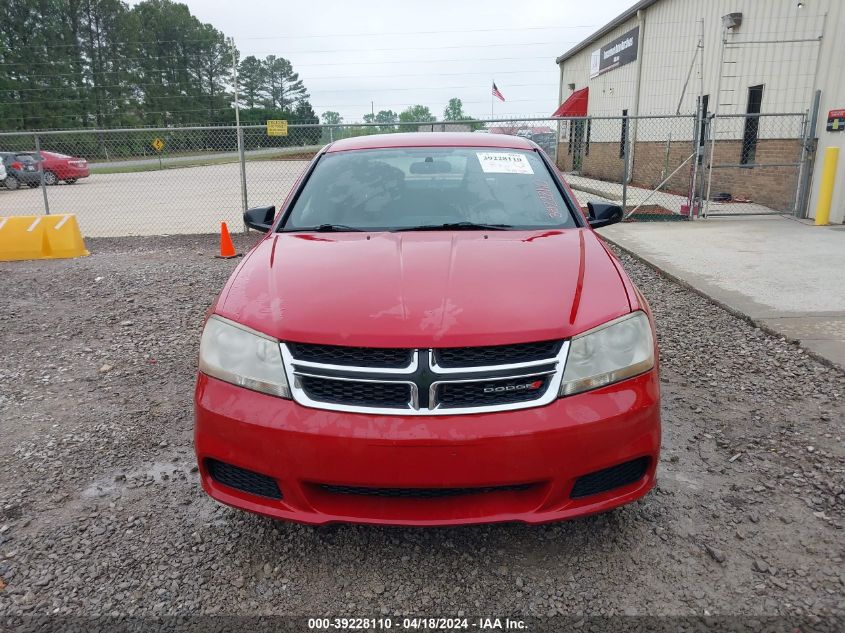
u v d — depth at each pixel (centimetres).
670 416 365
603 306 237
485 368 215
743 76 1259
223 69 8500
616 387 225
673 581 232
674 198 1453
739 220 1070
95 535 269
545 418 213
